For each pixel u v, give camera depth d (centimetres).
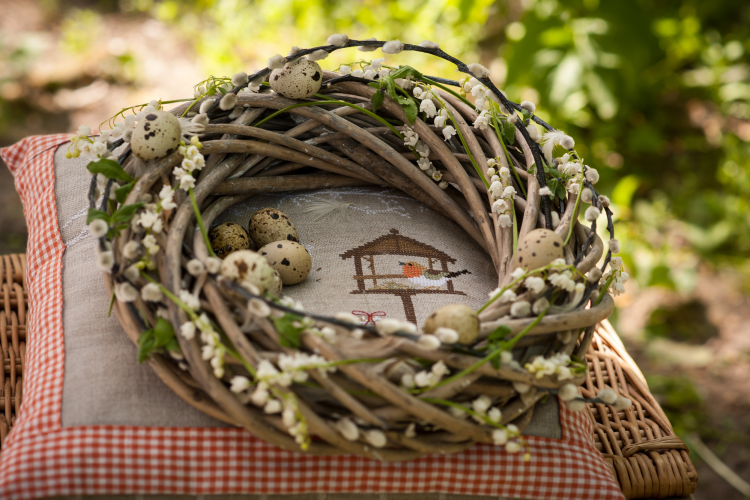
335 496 72
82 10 210
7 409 81
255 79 80
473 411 68
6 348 85
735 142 158
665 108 168
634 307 140
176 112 80
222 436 71
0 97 172
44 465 69
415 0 172
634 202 152
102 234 69
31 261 84
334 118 81
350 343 68
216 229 78
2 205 152
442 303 78
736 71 170
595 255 74
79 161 89
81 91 179
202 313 68
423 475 72
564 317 70
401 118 82
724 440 119
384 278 79
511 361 69
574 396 69
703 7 171
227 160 79
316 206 84
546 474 73
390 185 86
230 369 69
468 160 82
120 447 70
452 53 170
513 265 73
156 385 72
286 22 184
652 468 80
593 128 157
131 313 70
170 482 70
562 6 147
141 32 200
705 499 114
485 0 160
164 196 72
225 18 189
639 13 147
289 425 66
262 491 71
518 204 79
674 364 130
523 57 147
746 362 130
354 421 68
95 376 73
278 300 70
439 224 85
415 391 68
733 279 143
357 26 177
